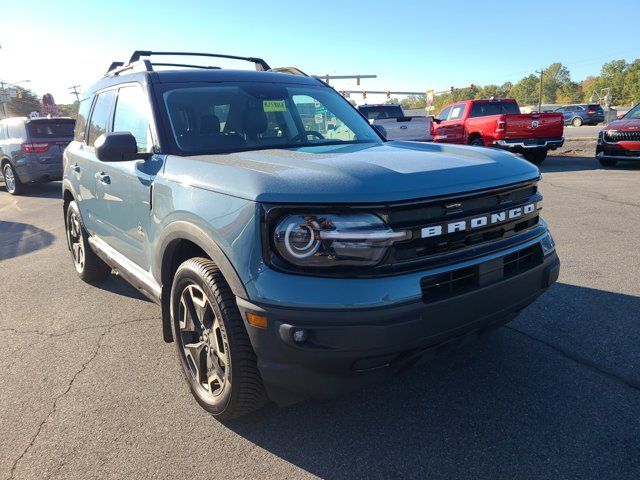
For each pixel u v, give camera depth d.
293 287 2.21
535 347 3.54
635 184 10.48
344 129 3.92
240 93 3.71
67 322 4.39
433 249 2.36
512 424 2.73
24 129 12.81
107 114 4.28
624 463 2.40
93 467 2.53
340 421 2.83
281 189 2.29
